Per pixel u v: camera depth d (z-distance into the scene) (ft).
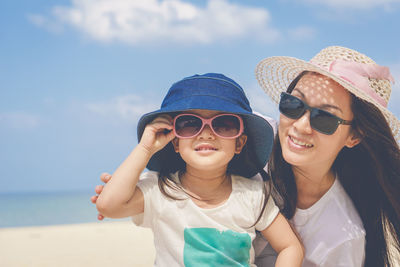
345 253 8.70
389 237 9.63
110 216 8.14
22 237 45.65
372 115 8.37
